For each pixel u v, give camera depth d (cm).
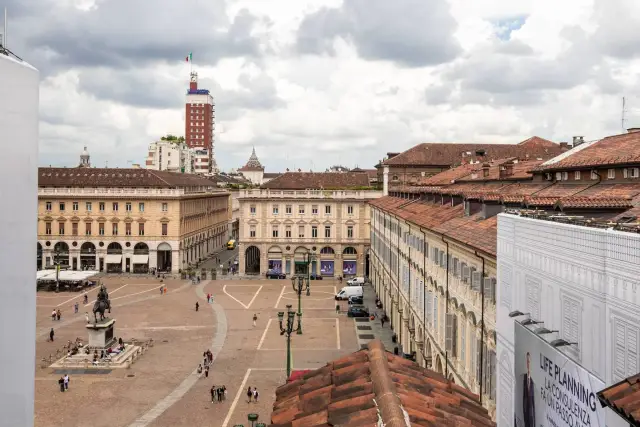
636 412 1128
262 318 8444
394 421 1520
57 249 11912
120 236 12775
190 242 13762
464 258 3512
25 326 1470
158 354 6644
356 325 7994
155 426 4619
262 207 12425
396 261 7019
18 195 1416
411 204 6625
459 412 1902
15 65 1380
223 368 6138
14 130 1389
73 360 6216
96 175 13288
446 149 12988
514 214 2300
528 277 1988
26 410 1486
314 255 12425
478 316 3120
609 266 1411
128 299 9794
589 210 2328
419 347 5166
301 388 2178
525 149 12419
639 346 1273
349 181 13288
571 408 1572
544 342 1766
